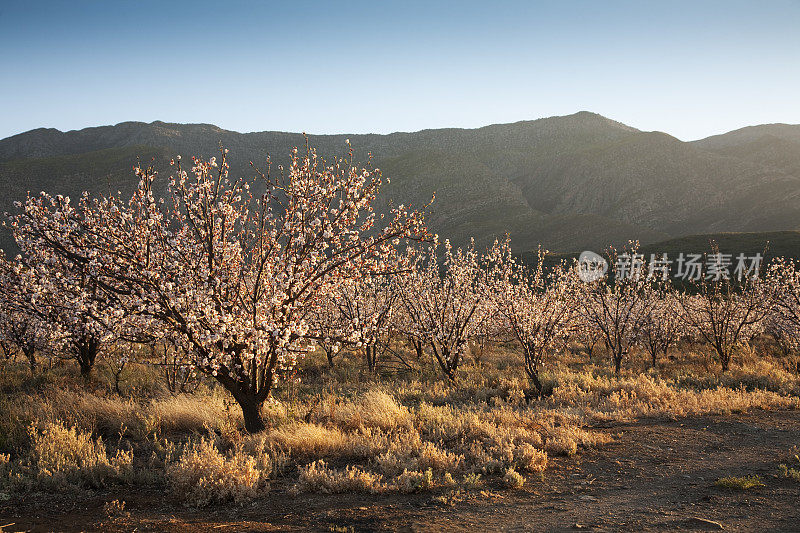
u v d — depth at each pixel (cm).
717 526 471
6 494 547
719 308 1919
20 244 764
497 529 464
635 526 473
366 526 471
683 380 1571
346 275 841
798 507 527
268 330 762
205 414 911
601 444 812
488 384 1456
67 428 828
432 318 1587
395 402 1091
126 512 511
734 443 819
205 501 536
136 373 1427
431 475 614
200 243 833
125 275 798
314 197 835
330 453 742
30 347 1359
